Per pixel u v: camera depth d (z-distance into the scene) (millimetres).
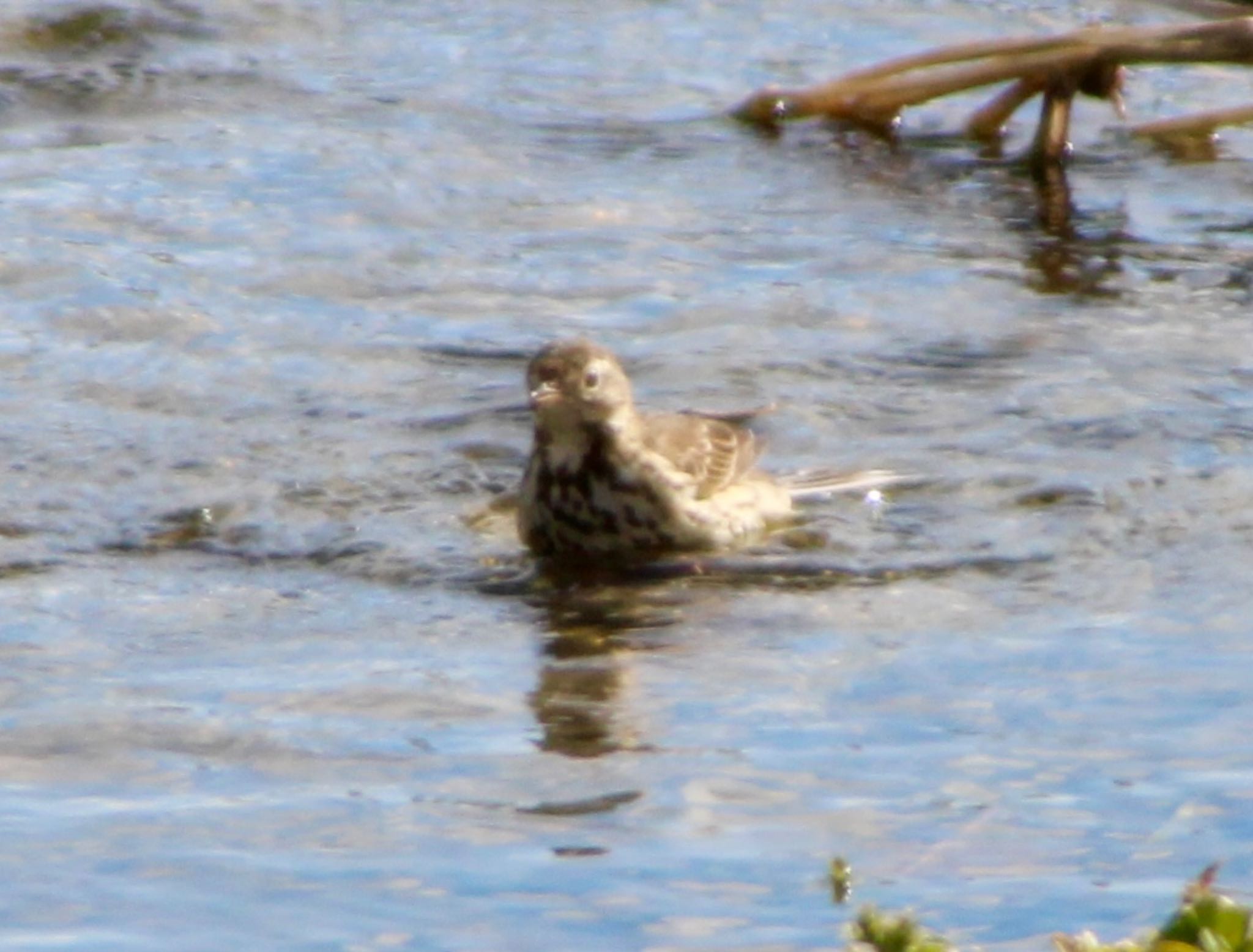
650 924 8383
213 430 15180
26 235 18875
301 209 19875
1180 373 16188
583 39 25562
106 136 21953
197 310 17438
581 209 20188
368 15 26141
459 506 14094
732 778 9766
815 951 8164
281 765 9883
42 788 9594
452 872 8805
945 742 10180
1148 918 8375
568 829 9219
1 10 24766
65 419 15258
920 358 16609
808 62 24734
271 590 12555
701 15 26359
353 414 15516
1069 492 14023
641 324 17406
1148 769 9812
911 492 14180
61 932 8281
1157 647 11469
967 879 8750
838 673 11172
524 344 16922
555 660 11422
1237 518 13570
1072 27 25516
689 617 12148
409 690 10891
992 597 12406
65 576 12695
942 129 22891
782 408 15617
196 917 8414
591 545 13211
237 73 23891
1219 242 19516
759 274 18547
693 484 13367
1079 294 18078
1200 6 25391
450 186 20672
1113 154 22141
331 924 8359
